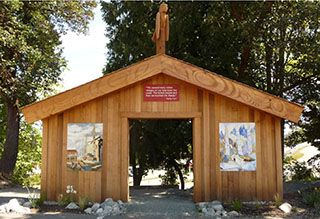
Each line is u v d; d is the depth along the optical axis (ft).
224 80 32.30
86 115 33.17
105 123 33.04
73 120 33.14
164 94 33.30
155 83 33.47
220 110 33.06
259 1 51.98
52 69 57.06
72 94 32.37
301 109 31.63
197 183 32.50
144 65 32.58
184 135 58.65
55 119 33.14
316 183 43.91
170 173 67.10
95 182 32.48
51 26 56.95
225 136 32.81
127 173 32.55
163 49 33.65
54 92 60.70
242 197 32.19
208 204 30.60
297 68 57.26
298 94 61.11
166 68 32.55
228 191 32.27
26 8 54.95
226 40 55.47
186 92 33.32
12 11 51.03
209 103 33.14
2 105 72.23
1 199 34.22
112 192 32.32
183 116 33.09
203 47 56.59
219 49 56.03
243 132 32.76
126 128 32.96
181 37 55.67
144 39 59.47
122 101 33.27
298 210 29.71
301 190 37.93
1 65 51.11
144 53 58.44
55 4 56.39
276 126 32.71
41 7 55.36
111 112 33.17
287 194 36.17
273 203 31.58
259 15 52.37
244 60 57.41
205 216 27.89
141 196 37.27
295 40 51.49
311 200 31.37
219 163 32.58
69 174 32.65
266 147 32.63
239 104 33.09
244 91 32.12
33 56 52.70
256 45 55.36
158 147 61.57
